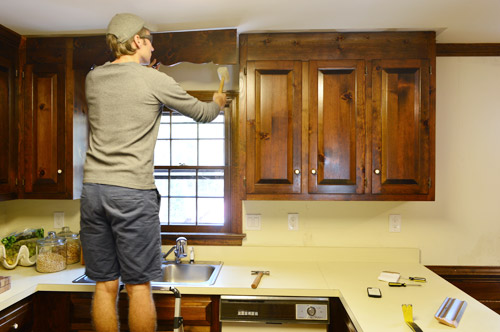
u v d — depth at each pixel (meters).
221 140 2.54
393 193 2.11
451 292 1.84
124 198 1.43
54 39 2.23
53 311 1.96
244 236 2.47
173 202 2.56
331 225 2.48
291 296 1.89
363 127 2.11
